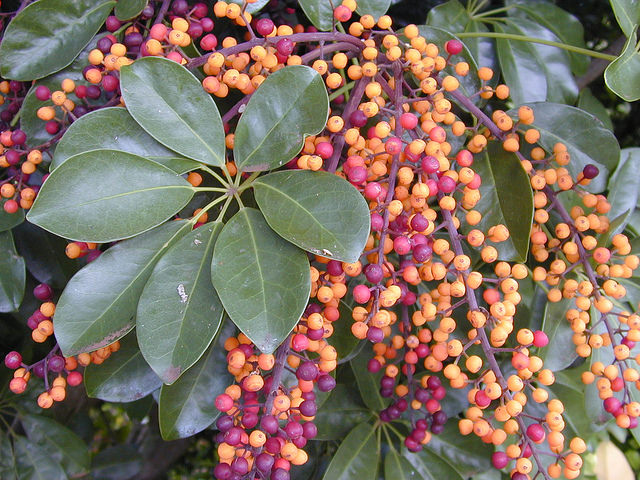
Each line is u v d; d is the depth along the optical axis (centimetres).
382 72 34
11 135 34
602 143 37
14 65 36
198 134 30
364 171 28
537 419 28
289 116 29
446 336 31
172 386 33
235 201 36
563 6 57
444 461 42
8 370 47
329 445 49
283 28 32
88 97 35
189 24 35
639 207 43
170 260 28
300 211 27
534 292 42
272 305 26
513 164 34
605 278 34
